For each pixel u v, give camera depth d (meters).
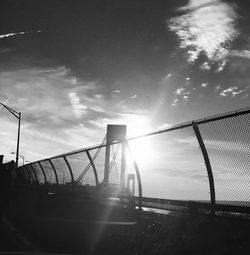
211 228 7.36
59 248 8.83
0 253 6.53
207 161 7.64
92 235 8.93
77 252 8.41
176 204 8.66
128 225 9.16
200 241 7.41
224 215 7.51
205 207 7.68
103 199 14.09
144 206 10.33
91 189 15.98
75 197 16.27
